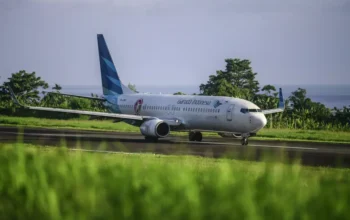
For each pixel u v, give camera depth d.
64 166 62.72
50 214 52.44
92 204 53.53
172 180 56.03
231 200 51.31
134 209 52.41
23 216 53.84
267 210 49.88
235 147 179.50
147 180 58.09
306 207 50.62
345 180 68.81
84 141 194.88
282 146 190.12
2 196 58.09
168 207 51.50
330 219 49.38
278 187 54.53
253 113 185.62
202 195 53.28
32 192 55.91
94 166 62.94
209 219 49.81
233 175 57.09
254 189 53.81
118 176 60.22
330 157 153.50
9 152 72.31
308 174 84.00
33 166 63.03
